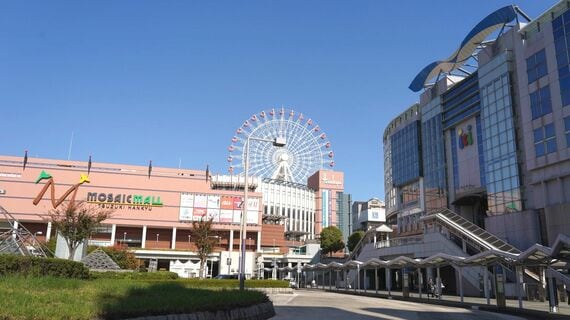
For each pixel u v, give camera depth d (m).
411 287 60.72
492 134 54.56
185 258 92.00
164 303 13.22
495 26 55.59
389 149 86.94
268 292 44.09
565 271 32.28
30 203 90.94
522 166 49.72
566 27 44.75
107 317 11.09
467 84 61.44
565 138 43.88
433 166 68.75
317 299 35.38
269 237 117.81
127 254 64.06
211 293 18.14
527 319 23.23
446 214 54.72
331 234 115.69
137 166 103.81
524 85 49.59
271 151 112.56
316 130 118.25
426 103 72.38
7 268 18.44
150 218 97.00
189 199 99.75
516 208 49.50
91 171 95.94
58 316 10.14
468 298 38.69
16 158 99.00
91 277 23.08
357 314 22.59
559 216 43.22
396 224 85.94
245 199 30.41
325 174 162.88
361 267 51.62
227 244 101.00
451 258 33.59
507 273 39.97
